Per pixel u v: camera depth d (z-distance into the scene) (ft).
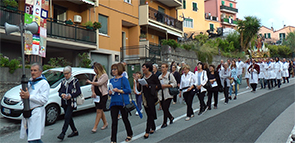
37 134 16.14
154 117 22.26
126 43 74.18
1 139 23.31
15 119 28.91
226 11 187.52
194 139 20.52
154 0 85.30
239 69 59.06
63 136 21.50
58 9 54.80
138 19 74.13
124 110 20.33
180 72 41.24
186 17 148.25
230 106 34.88
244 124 24.99
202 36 112.78
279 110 31.68
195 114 30.76
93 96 24.20
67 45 52.34
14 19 41.91
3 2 41.24
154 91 21.45
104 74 24.09
